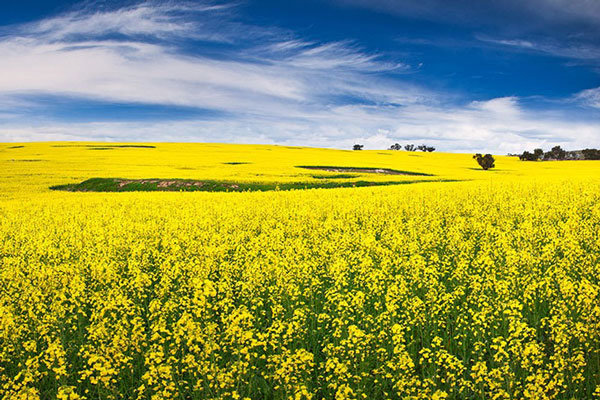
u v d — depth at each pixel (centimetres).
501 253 1389
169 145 13425
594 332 794
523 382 751
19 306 1070
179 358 876
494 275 1092
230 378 711
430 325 959
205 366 719
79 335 931
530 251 1362
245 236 1922
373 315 1029
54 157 9038
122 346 784
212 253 1472
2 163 7738
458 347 898
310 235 1905
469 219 2041
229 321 872
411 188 3528
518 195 2883
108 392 751
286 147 14250
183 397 722
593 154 14038
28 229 2178
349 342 779
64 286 1166
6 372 849
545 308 993
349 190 3578
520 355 747
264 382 789
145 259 1450
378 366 792
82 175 5806
